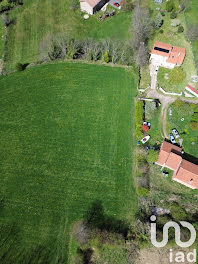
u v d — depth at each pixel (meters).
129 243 44.88
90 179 51.78
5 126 58.62
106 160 54.19
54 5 84.69
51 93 63.84
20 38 75.62
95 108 61.59
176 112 61.25
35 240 45.31
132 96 63.91
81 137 57.19
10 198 49.47
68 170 52.75
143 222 46.59
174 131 57.62
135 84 66.06
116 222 47.28
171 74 66.38
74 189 50.59
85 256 43.50
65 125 58.84
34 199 49.38
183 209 48.06
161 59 69.12
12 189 50.41
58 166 53.16
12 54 71.94
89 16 81.62
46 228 46.47
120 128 58.72
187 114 60.81
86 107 61.69
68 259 43.69
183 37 77.12
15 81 66.06
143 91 64.69
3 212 47.91
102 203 49.25
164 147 53.72
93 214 48.06
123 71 68.44
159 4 85.75
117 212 48.38
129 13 82.44
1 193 49.97
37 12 82.62
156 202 49.53
